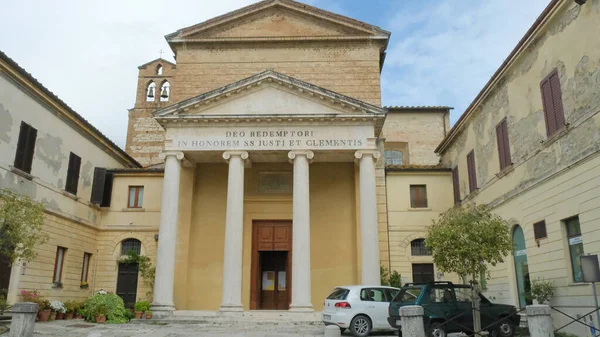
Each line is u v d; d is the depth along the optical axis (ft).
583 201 49.65
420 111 123.44
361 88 92.84
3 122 64.34
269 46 95.14
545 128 57.21
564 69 53.01
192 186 85.71
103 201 93.20
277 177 89.10
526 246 62.13
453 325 47.93
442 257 51.78
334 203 87.10
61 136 79.30
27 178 69.46
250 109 78.48
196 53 95.09
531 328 37.45
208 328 60.54
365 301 53.36
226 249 73.05
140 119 153.99
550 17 54.54
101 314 65.82
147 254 91.45
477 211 54.75
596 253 47.39
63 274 79.82
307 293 70.54
